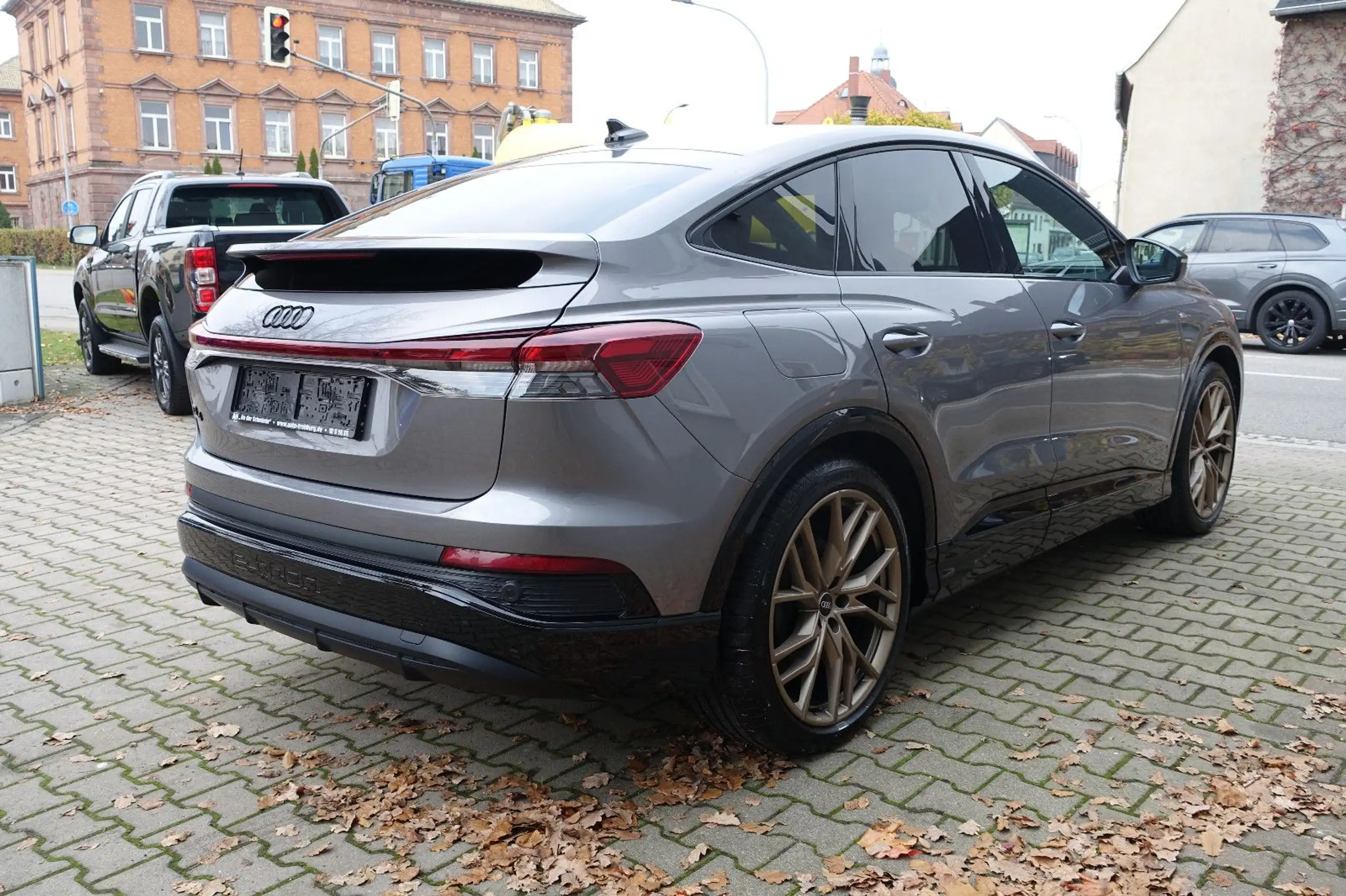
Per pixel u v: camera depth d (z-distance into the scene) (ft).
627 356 8.36
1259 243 47.98
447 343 8.45
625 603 8.60
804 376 9.48
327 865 8.61
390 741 10.71
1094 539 17.48
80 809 9.51
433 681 8.94
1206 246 49.24
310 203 33.32
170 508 19.85
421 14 204.23
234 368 10.34
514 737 10.75
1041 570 15.85
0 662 12.78
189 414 29.53
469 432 8.41
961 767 9.96
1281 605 14.32
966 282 11.78
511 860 8.59
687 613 8.93
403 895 8.19
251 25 189.57
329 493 9.25
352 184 202.80
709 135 11.35
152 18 181.47
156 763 10.34
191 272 26.18
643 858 8.59
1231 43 86.53
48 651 13.12
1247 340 53.36
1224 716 11.00
